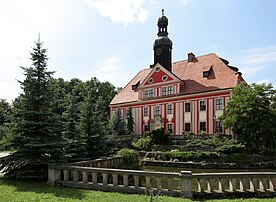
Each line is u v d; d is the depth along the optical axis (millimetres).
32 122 12352
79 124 19875
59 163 12070
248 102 30703
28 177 11969
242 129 31156
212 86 40312
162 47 47500
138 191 9703
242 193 9562
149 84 48000
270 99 31109
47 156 12594
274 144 31266
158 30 49406
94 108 22156
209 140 32812
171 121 44125
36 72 13156
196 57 48750
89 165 13602
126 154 18672
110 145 24531
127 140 38375
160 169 27141
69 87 63938
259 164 27922
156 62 48125
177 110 43562
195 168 28156
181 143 35188
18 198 8555
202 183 9398
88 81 74250
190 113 41844
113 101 54875
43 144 12008
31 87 13070
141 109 48812
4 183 11414
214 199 9023
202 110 40500
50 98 13328
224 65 42531
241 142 30703
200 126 40469
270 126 29562
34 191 9773
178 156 30250
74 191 9820
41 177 12141
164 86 45812
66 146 13727
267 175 9875
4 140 12328
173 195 9250
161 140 36062
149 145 35438
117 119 47344
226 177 9570
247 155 28453
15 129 12398
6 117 12734
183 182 9188
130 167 17938
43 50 13398
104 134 21094
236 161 28031
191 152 30094
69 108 18016
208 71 42812
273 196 9664
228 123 31891
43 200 8344
